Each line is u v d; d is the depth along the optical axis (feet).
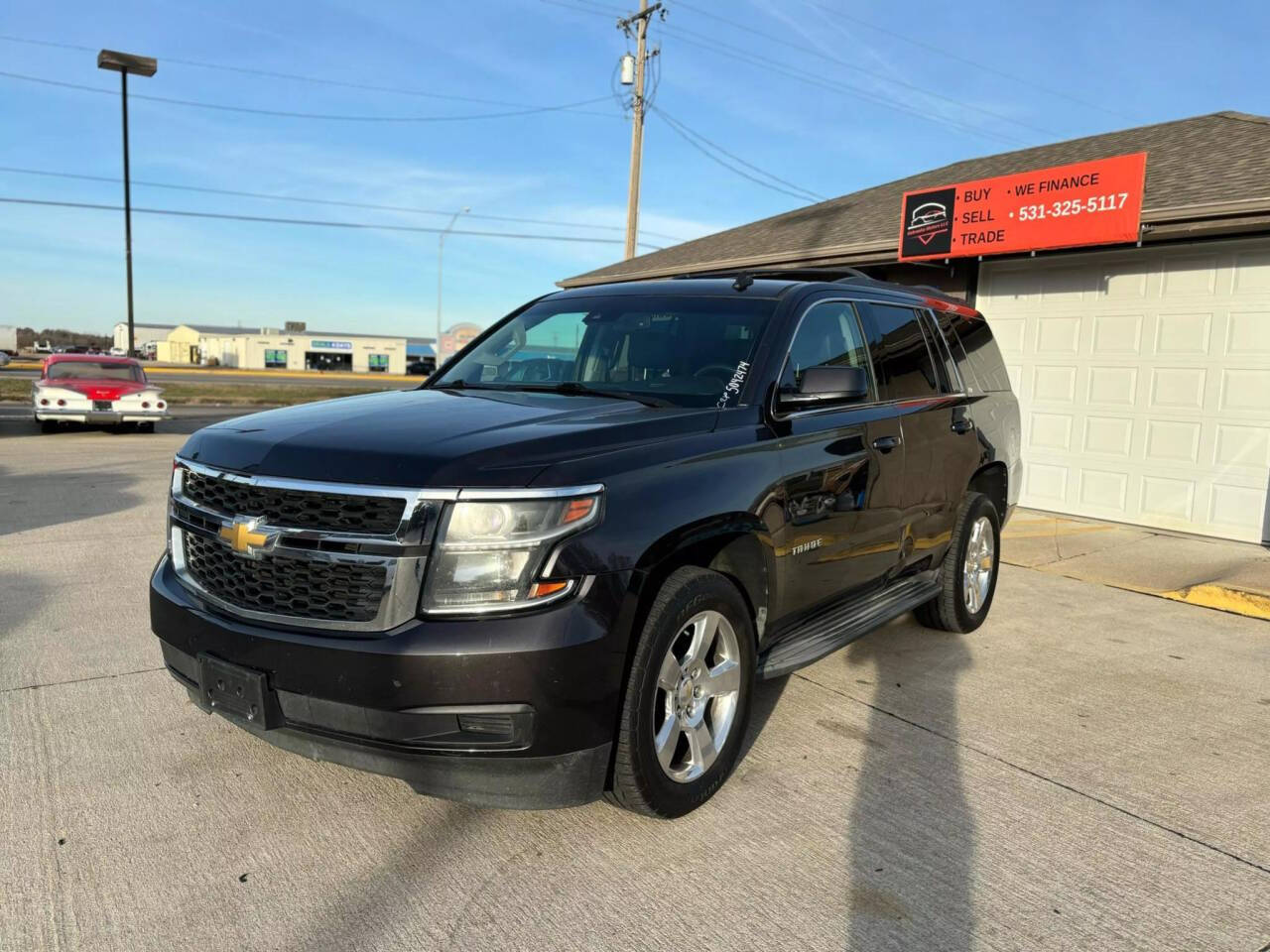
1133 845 9.95
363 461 8.82
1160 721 13.55
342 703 8.45
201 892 8.65
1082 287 29.78
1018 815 10.54
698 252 46.44
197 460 10.04
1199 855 9.78
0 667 14.29
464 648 8.20
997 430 18.35
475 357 14.65
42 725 12.21
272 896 8.62
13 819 9.86
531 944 8.01
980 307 32.60
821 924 8.38
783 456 11.53
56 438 55.52
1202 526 27.55
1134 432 28.94
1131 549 25.55
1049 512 31.30
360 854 9.39
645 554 9.12
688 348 12.67
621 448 9.57
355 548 8.58
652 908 8.56
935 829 10.17
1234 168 27.61
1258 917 8.67
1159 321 28.09
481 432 9.44
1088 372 29.89
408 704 8.23
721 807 10.55
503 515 8.44
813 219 44.01
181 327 345.10
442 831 9.87
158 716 12.57
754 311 12.94
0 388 106.32
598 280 49.65
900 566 15.14
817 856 9.54
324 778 10.94
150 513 28.14
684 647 10.23
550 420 10.09
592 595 8.66
